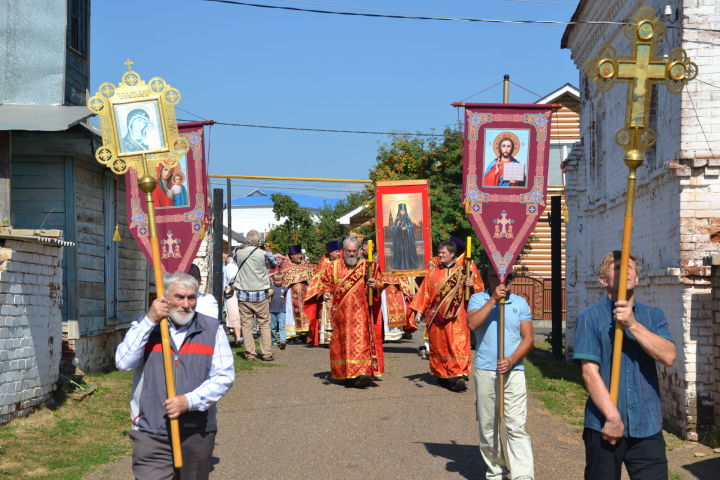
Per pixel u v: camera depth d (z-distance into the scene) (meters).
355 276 11.85
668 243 10.03
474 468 7.66
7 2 12.09
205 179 9.17
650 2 11.24
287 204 44.72
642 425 4.96
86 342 12.16
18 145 11.45
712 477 7.60
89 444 8.34
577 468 7.71
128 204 9.18
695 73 5.38
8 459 7.42
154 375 5.10
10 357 8.69
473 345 18.34
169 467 5.11
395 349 17.16
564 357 16.75
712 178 9.40
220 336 5.23
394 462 7.87
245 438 8.85
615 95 13.79
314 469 7.66
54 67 12.20
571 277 16.97
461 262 11.62
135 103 5.71
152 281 16.08
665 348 4.89
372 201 32.44
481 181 8.21
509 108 8.20
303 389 11.74
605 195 14.99
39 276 9.47
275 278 17.09
